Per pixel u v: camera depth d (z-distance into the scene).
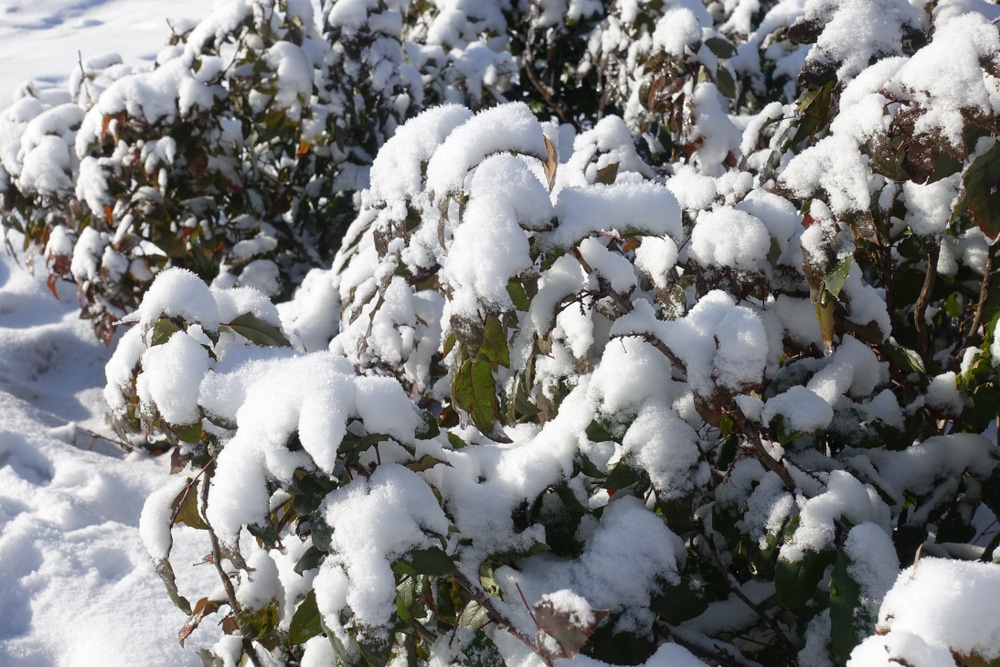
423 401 1.85
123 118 2.42
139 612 1.88
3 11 10.02
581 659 1.42
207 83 2.47
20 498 2.16
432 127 1.48
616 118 1.89
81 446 2.58
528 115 1.41
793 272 1.55
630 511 1.49
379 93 2.69
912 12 1.68
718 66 1.97
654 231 1.41
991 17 1.76
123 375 1.49
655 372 1.48
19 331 3.14
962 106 1.43
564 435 1.50
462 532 1.47
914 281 1.75
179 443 1.49
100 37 8.78
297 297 2.22
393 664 1.52
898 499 1.60
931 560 1.28
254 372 1.43
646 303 1.47
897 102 1.47
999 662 1.24
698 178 1.62
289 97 2.47
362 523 1.36
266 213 2.69
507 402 1.61
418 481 1.40
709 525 1.58
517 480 1.49
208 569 1.98
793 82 2.54
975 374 1.59
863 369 1.57
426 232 1.54
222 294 1.52
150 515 1.48
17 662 1.81
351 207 2.69
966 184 1.47
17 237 3.90
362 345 1.66
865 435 1.60
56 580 1.94
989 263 1.62
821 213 1.50
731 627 1.54
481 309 1.37
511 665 1.43
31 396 2.90
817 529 1.46
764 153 1.86
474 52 3.02
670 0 2.25
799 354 1.61
